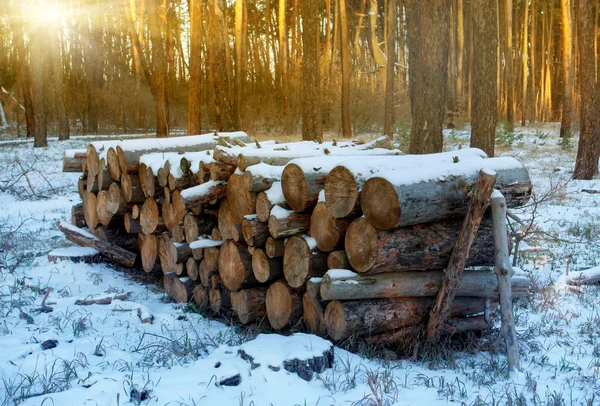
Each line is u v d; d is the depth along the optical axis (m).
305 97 14.46
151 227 7.02
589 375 4.32
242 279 5.50
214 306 5.99
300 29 41.16
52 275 7.25
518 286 5.26
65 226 8.34
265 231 5.32
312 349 4.21
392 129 23.00
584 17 14.99
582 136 15.17
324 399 3.69
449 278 4.51
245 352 4.26
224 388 3.79
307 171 4.88
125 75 35.66
